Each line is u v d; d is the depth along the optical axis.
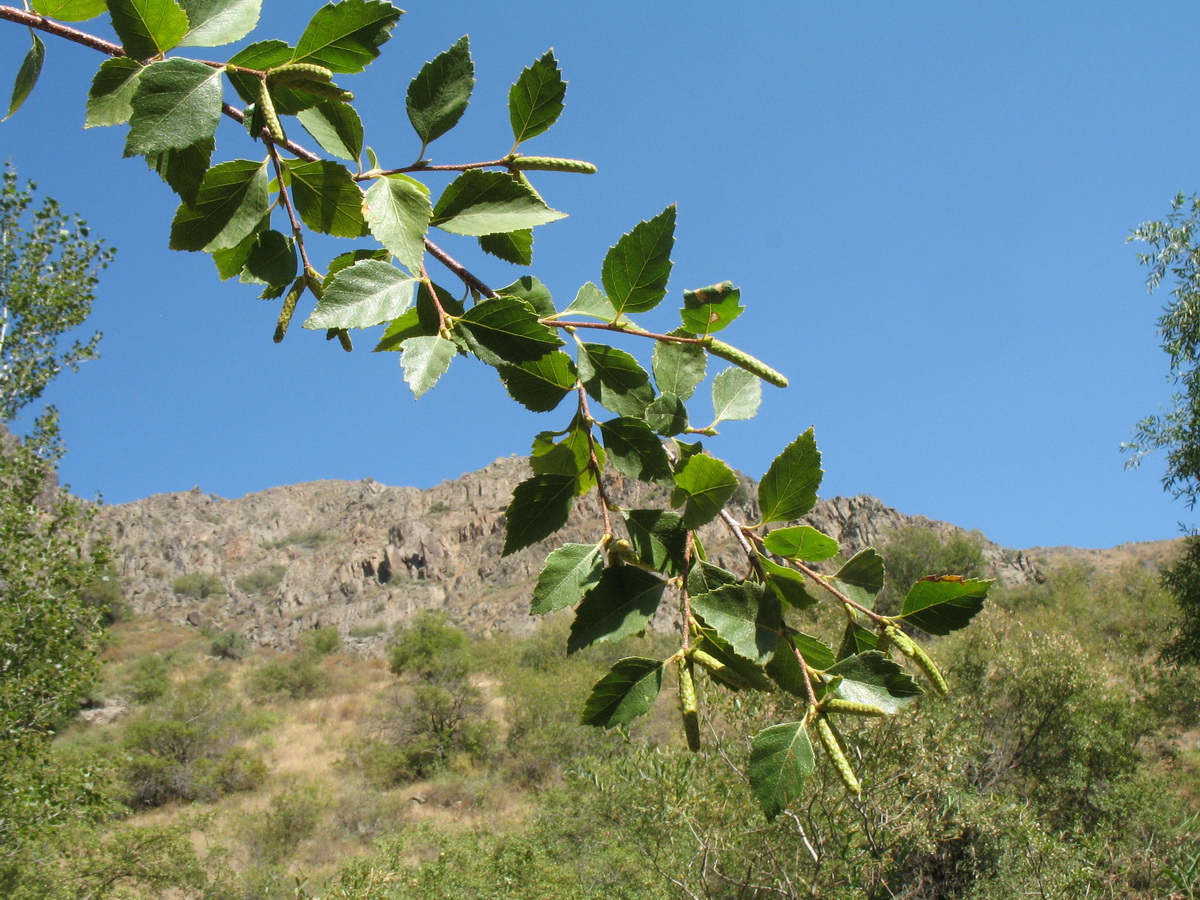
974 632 12.84
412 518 88.69
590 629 0.92
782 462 1.02
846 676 0.92
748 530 1.03
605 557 0.95
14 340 10.20
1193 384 9.93
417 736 24.20
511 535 0.99
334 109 1.07
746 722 6.34
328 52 1.01
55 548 9.11
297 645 63.56
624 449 1.01
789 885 5.60
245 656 57.97
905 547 39.72
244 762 23.09
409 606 68.19
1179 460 10.02
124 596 76.88
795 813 5.70
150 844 11.23
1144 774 11.12
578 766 8.62
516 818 17.12
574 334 1.08
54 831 8.69
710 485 0.98
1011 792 10.48
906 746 6.49
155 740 22.94
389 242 0.96
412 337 0.94
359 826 17.81
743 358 1.10
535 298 1.14
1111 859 7.44
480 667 30.83
